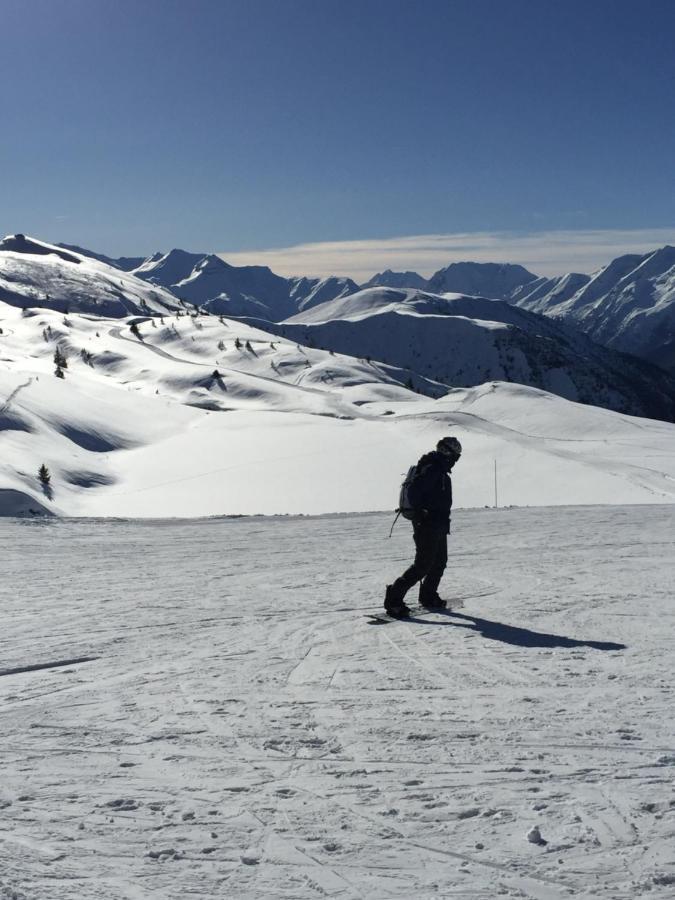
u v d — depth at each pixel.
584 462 71.38
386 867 2.86
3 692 5.41
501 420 114.31
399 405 162.12
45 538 16.55
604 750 4.07
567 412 114.62
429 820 3.26
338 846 3.03
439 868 2.84
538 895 2.65
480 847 3.00
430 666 6.02
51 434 92.50
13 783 3.73
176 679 5.72
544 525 16.92
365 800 3.48
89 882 2.76
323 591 9.73
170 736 4.41
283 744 4.25
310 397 171.88
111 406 119.06
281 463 82.94
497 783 3.65
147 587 10.21
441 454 8.32
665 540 14.25
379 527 17.64
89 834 3.16
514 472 68.00
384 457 82.38
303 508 65.12
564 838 3.06
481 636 7.09
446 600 8.92
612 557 12.25
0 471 70.94
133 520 20.12
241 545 14.93
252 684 5.55
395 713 4.80
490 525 17.09
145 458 94.12
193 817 3.32
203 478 80.25
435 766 3.89
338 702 5.07
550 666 5.95
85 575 11.43
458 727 4.50
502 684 5.45
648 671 5.73
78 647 6.82
